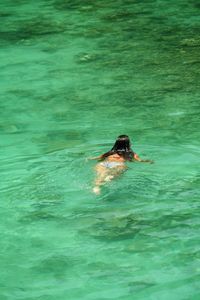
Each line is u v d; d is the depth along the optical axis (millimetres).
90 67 43125
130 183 24391
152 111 35031
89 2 62375
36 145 30156
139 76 41000
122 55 45500
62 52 46594
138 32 51250
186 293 17422
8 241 20500
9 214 22312
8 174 26016
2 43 49125
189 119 33625
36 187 24484
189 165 26609
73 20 55625
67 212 22266
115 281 18094
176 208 22406
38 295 17453
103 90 38719
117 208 22469
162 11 57938
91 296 17359
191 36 49625
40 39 50094
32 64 43969
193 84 39250
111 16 56625
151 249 19766
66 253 19703
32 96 37938
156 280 18094
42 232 21047
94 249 19906
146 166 26125
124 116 34375
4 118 34531
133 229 21016
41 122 33781
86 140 30781
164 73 41438
